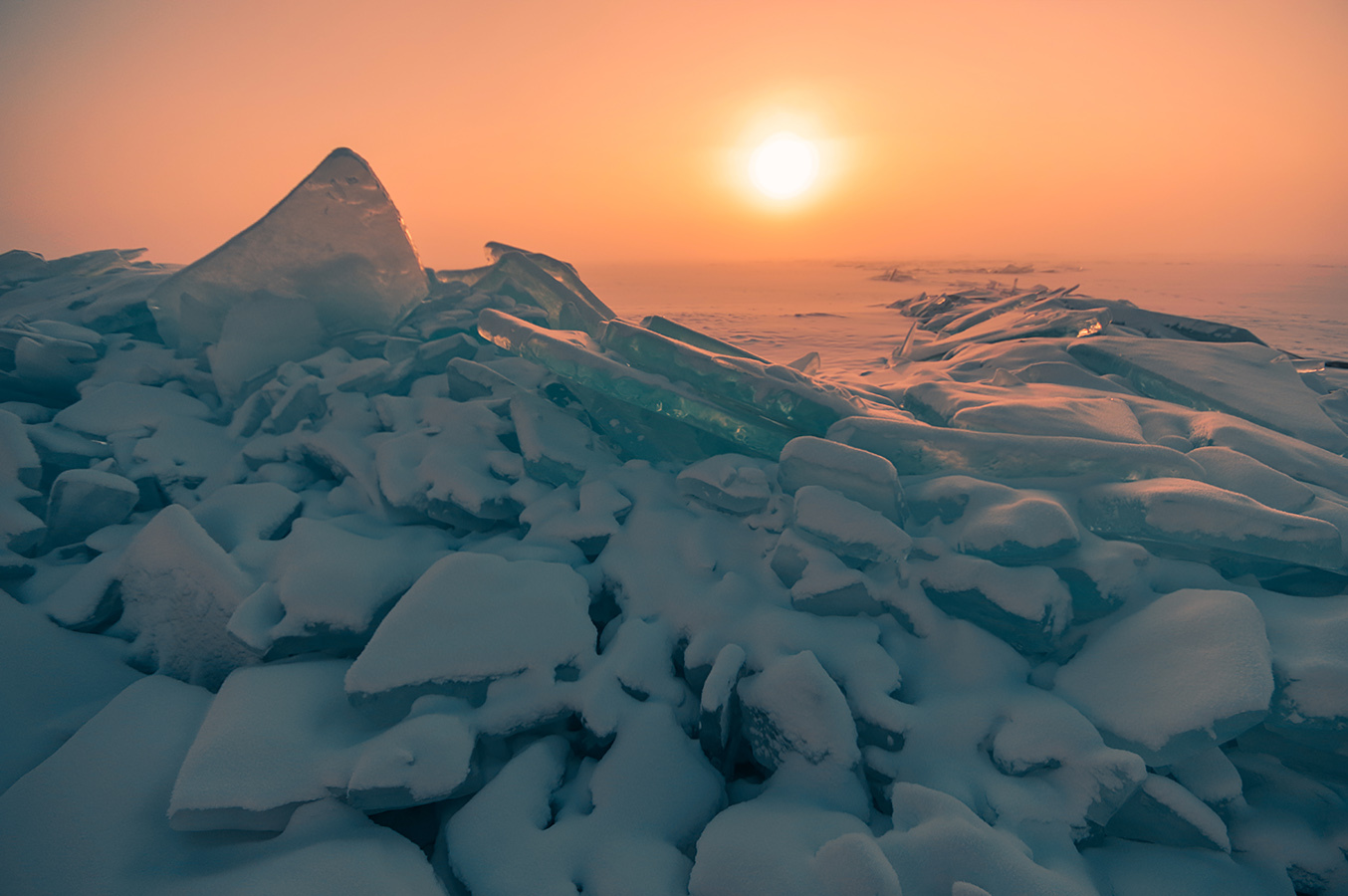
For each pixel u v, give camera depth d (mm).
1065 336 5105
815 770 1451
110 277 5133
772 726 1525
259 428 3146
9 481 2342
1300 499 2098
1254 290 25078
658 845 1334
